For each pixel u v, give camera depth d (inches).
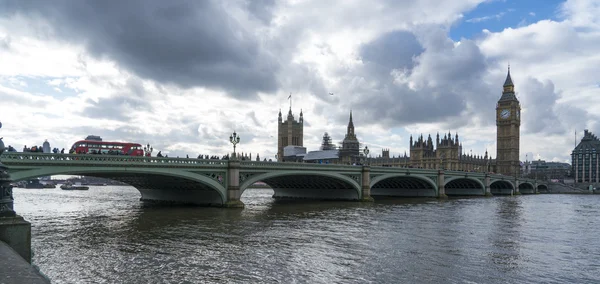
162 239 1489.9
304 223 1984.5
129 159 2100.1
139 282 961.5
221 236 1568.7
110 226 1798.7
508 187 6978.4
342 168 3403.1
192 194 2901.1
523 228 1982.0
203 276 1017.5
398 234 1701.5
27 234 708.7
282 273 1057.5
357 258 1244.5
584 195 6894.7
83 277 993.5
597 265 1216.8
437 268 1145.4
